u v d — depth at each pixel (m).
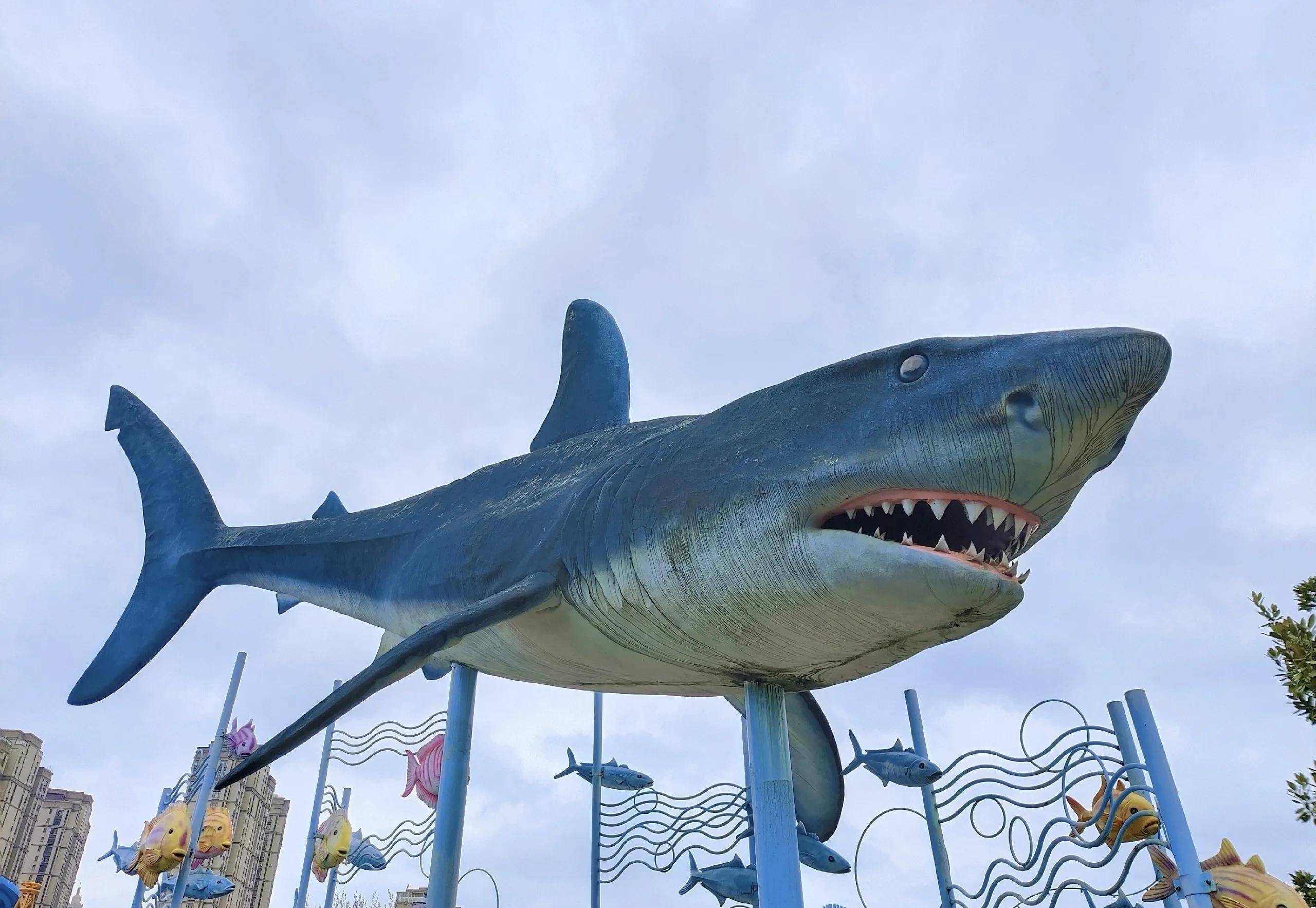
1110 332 3.59
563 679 5.96
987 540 4.01
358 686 4.47
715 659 4.82
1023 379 3.61
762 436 4.38
